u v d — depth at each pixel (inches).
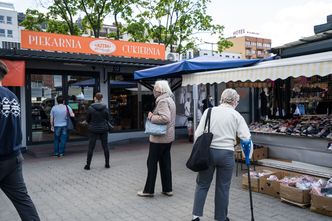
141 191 222.2
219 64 301.7
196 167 154.9
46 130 430.0
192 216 167.9
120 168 306.7
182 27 792.9
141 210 189.0
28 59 380.8
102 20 793.6
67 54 398.0
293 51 318.7
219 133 157.3
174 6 783.7
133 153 393.7
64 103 414.6
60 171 298.0
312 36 291.6
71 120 391.2
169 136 206.4
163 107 199.2
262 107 503.8
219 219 161.6
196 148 156.8
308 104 415.5
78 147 426.9
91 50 445.1
